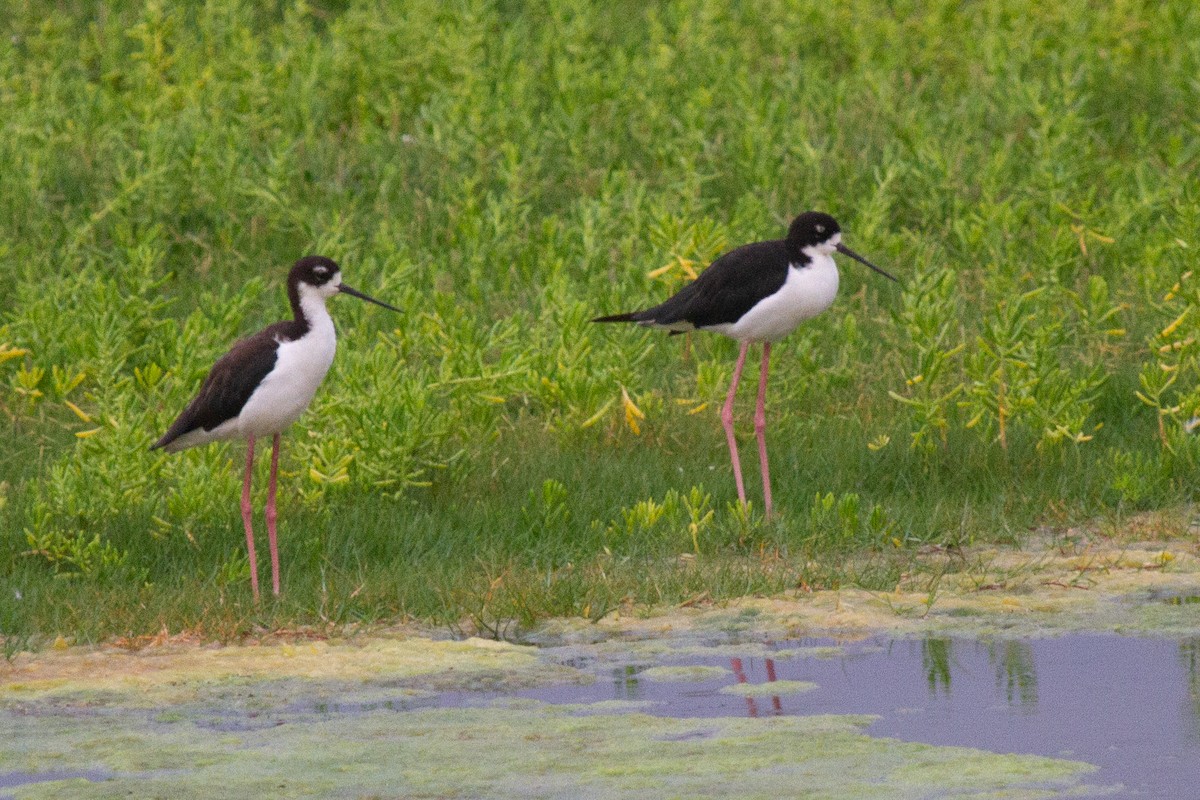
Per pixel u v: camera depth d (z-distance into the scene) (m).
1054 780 7.68
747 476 13.65
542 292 16.50
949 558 11.89
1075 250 18.27
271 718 8.87
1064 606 10.71
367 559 11.89
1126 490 12.88
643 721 8.66
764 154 19.81
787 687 9.22
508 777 7.87
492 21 25.53
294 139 21.77
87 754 8.32
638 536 12.20
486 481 13.34
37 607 10.75
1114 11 25.00
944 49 24.80
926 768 7.87
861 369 15.77
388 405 12.96
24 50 25.83
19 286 16.41
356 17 24.45
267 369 11.03
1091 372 13.98
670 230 16.55
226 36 24.88
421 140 21.09
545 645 10.24
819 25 25.61
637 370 15.58
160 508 12.48
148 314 16.02
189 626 10.55
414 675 9.60
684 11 25.62
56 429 14.64
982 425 14.09
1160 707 8.69
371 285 16.84
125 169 18.95
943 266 18.22
